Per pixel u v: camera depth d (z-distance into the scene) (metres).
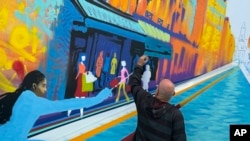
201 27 6.20
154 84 5.15
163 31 5.31
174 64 5.62
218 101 6.03
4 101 2.85
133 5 4.58
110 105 4.31
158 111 2.83
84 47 3.76
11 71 2.90
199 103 5.84
